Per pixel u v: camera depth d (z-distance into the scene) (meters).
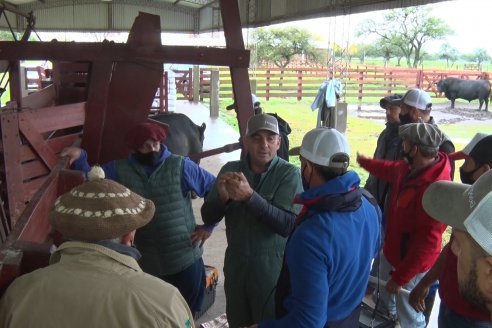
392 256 2.80
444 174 2.64
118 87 4.23
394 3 7.29
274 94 21.50
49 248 1.62
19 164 3.48
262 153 2.43
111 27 24.34
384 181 3.56
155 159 2.84
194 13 25.36
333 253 1.69
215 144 10.79
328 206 1.74
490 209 0.94
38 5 22.97
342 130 9.94
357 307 1.90
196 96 19.53
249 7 16.02
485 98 16.95
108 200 1.38
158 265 2.88
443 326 2.05
